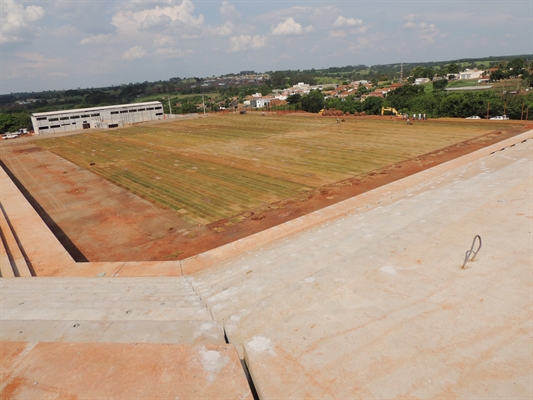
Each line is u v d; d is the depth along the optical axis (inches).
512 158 943.7
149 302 330.6
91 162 1753.2
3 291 430.9
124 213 1026.7
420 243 302.7
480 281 237.1
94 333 212.5
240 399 142.1
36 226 838.5
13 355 176.4
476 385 152.9
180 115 4033.0
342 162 1451.8
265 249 633.0
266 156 1652.3
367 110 3287.4
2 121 3907.5
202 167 1514.5
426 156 1462.8
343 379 157.3
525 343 177.6
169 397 144.5
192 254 750.5
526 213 355.6
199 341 197.0
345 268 268.2
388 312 207.5
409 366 164.6
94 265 661.9
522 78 5315.0
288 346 179.6
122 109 3708.2
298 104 3971.5
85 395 148.2
